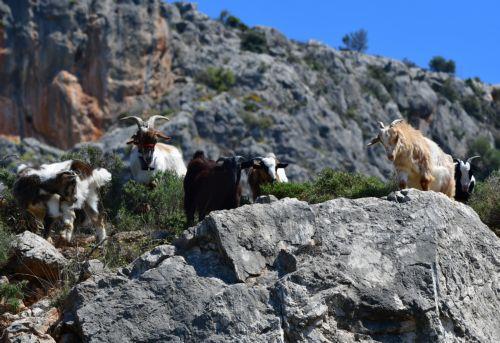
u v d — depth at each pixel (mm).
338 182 14695
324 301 8477
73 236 13523
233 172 12617
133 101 71000
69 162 12836
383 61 97188
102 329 8594
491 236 9758
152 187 16828
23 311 10023
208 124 69125
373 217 9398
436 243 9109
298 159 70875
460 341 8625
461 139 89500
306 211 9305
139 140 17219
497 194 13938
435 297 8695
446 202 9727
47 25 69000
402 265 8922
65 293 9859
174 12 83062
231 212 9164
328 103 81312
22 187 12633
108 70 70125
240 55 81688
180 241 9320
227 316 8406
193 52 79062
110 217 14961
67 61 69062
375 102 86438
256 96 75125
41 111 68000
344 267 8828
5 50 67312
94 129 68875
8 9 68312
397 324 8586
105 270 10367
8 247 11039
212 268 8953
